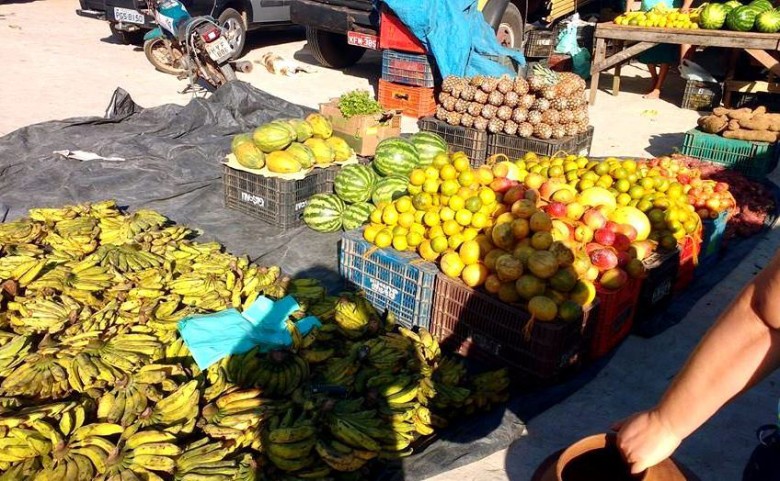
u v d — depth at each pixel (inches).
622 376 161.9
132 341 141.6
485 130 299.1
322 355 144.6
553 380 152.5
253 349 140.9
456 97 310.5
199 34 375.6
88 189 239.1
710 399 58.6
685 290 206.1
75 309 150.6
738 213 251.0
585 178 188.2
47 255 179.6
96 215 208.2
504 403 146.9
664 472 69.5
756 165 292.0
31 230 190.4
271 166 215.6
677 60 442.6
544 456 133.6
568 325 147.9
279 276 191.9
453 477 125.7
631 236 170.4
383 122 283.3
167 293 166.2
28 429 111.3
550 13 530.0
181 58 406.0
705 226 213.2
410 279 164.7
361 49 510.0
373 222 176.7
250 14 501.4
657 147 350.3
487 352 157.1
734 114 299.7
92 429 114.3
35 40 524.4
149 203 235.9
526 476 127.4
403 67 379.6
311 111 335.6
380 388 134.0
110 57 483.5
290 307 159.8
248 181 224.1
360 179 215.3
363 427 120.3
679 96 475.2
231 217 230.2
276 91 421.1
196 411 122.8
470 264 155.6
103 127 299.6
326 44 481.7
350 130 271.1
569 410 148.3
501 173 187.3
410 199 172.4
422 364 145.8
